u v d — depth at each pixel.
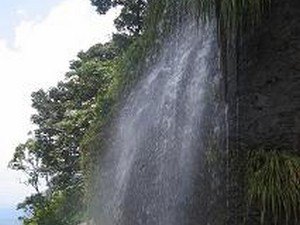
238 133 7.25
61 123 28.55
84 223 17.17
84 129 24.52
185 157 8.20
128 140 10.84
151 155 9.46
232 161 7.20
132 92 11.08
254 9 7.12
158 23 9.38
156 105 9.63
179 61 8.86
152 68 9.98
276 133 7.04
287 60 7.12
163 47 9.45
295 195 6.58
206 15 7.38
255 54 7.27
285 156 6.81
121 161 11.16
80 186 23.19
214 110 7.69
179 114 8.62
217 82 7.71
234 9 7.03
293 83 7.05
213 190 7.43
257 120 7.17
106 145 12.58
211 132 7.66
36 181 36.28
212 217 7.38
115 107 12.37
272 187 6.64
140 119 10.25
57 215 28.52
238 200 7.03
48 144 30.62
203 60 8.12
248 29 7.26
